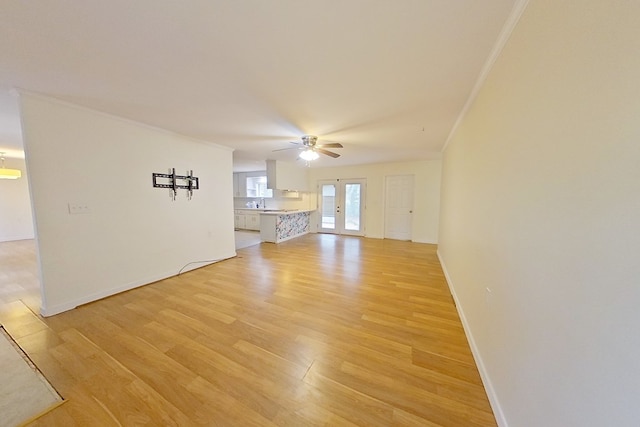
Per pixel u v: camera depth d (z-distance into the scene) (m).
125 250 2.90
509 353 1.18
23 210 6.14
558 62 0.84
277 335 2.02
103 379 1.53
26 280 3.21
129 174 2.90
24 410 1.31
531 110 1.03
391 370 1.63
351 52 1.48
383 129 3.11
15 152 5.08
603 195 0.64
